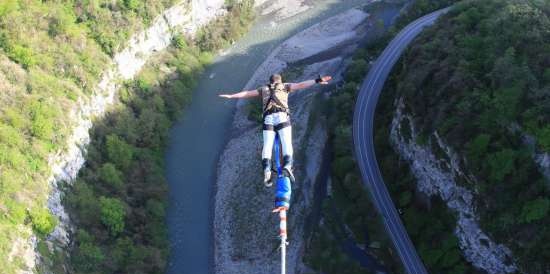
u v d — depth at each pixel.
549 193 56.00
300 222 68.12
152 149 74.00
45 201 58.25
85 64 70.50
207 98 83.12
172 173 73.62
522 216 56.78
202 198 71.19
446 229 64.12
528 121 57.34
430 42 73.19
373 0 98.94
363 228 67.00
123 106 74.94
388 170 70.94
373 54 87.38
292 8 97.69
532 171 57.44
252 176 71.81
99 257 58.81
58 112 63.53
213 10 91.19
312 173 72.81
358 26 93.56
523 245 56.84
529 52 61.56
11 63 64.19
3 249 52.09
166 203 69.62
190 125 79.19
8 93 61.34
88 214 61.94
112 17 75.75
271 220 67.75
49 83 65.31
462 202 62.31
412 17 92.81
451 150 62.47
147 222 65.88
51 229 57.00
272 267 64.62
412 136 68.69
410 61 74.00
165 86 81.00
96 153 68.19
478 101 61.81
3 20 65.88
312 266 64.69
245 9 94.81
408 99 69.50
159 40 83.44
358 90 80.00
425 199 67.19
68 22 71.00
